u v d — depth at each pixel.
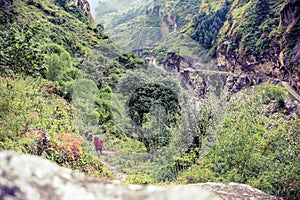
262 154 6.07
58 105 8.99
